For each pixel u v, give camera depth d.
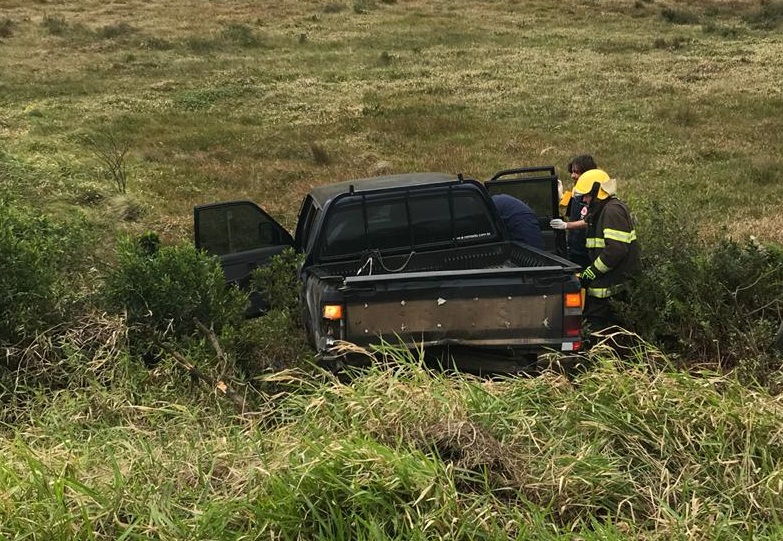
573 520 3.10
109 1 35.12
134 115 18.16
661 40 26.23
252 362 5.13
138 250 5.52
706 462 3.36
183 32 28.89
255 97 20.55
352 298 4.58
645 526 3.02
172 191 12.26
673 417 3.58
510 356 4.95
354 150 15.11
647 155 14.09
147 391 4.54
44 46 26.28
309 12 33.28
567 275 4.67
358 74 22.95
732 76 21.30
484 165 13.55
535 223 6.11
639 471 3.36
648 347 4.56
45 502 2.99
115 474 3.12
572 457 3.27
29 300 4.97
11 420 4.38
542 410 3.77
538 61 24.20
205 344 5.02
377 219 5.64
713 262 5.83
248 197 12.00
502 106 18.77
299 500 2.96
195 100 19.94
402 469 2.97
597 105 18.58
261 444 3.55
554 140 15.41
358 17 32.25
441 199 5.69
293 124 17.55
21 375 4.68
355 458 3.05
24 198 10.26
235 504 2.98
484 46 26.92
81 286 5.69
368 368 4.39
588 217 5.88
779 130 15.53
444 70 23.34
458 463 3.21
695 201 10.71
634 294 5.63
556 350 4.71
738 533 2.95
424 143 15.54
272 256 6.20
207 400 4.48
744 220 9.49
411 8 34.09
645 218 6.99
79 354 4.65
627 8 33.41
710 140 14.98
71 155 14.06
